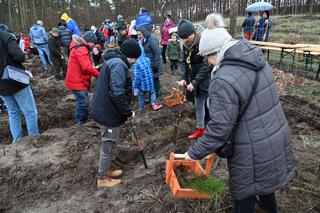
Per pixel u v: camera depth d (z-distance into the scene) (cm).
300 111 573
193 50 423
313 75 810
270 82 232
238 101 218
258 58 224
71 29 944
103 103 336
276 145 232
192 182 308
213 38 229
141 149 394
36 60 1366
